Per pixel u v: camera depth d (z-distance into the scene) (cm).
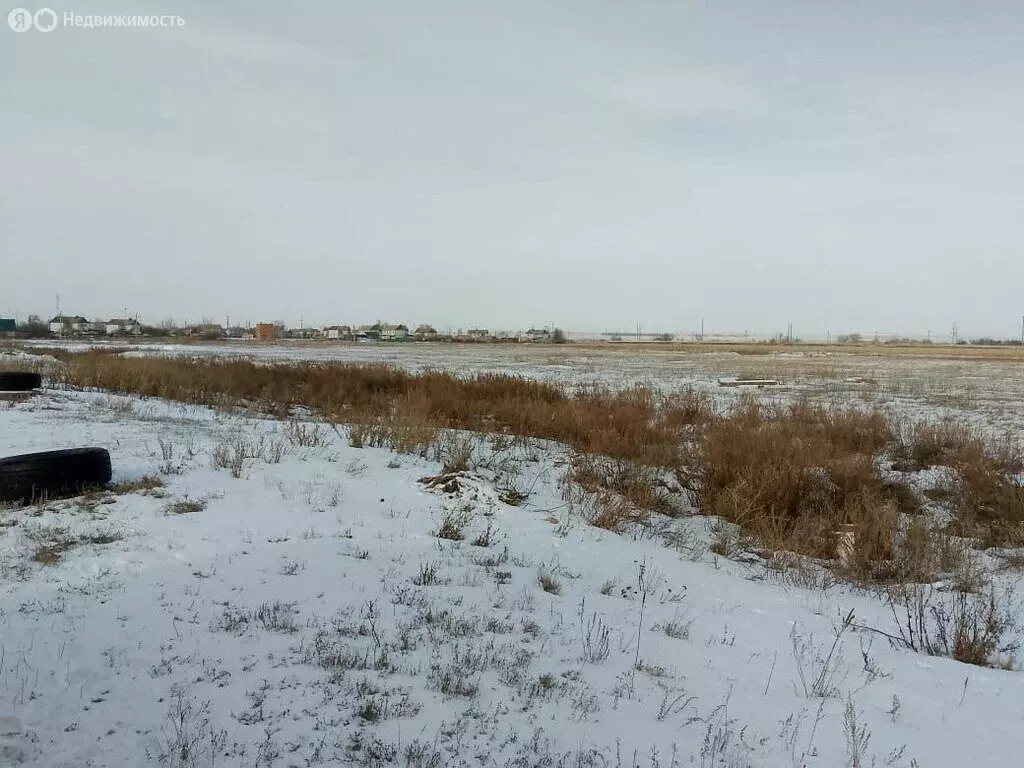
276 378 2566
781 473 1189
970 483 1311
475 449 1488
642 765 372
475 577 695
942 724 471
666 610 682
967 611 752
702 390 3033
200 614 531
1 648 450
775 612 727
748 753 402
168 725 374
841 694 511
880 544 989
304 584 614
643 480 1248
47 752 340
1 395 1862
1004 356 7812
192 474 1020
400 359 5616
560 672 485
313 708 401
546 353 7819
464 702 424
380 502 979
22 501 840
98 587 578
